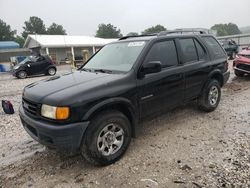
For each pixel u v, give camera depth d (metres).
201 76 5.05
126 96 3.62
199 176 3.13
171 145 4.04
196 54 5.05
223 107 6.00
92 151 3.28
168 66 4.38
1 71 26.30
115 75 3.76
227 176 3.10
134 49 4.20
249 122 4.93
